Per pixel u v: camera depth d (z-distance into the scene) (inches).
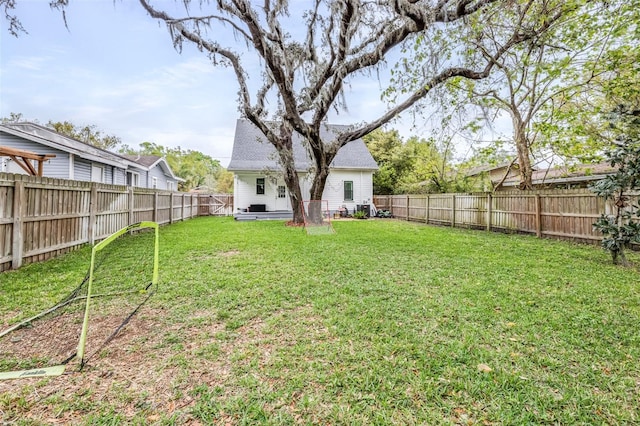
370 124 406.9
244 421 62.8
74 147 442.9
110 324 106.9
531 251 236.1
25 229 179.5
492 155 432.8
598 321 107.3
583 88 338.6
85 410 65.7
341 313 115.9
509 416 63.7
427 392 71.0
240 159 622.5
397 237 315.6
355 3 262.4
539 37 295.6
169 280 156.6
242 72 360.5
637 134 187.8
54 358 85.0
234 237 308.3
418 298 131.6
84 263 186.7
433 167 633.6
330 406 66.9
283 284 151.5
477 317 111.4
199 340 95.6
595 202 263.3
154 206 394.9
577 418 63.1
